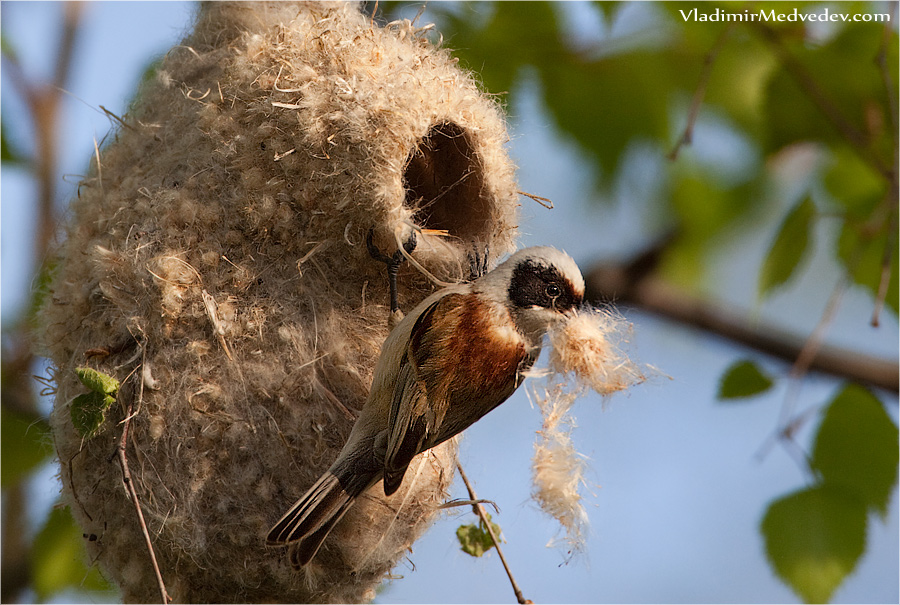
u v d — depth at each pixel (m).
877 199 11.73
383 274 9.46
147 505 8.45
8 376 11.60
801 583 9.07
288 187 8.95
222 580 8.63
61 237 10.29
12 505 12.24
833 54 11.17
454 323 8.63
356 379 8.97
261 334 8.66
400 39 9.69
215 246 8.80
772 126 11.97
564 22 11.28
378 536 8.83
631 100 11.64
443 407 8.38
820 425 9.54
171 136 9.56
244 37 9.70
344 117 8.83
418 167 10.23
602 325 8.80
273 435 8.52
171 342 8.58
